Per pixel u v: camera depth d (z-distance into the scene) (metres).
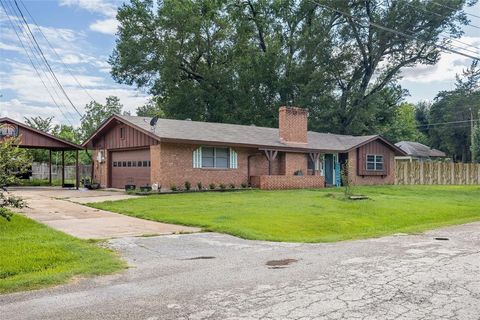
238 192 20.16
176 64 36.66
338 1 34.81
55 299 5.03
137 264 6.88
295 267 6.59
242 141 21.97
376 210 14.58
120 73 37.97
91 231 9.98
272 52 37.19
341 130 37.91
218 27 38.22
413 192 22.92
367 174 27.98
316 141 26.62
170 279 5.90
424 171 32.03
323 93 37.16
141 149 21.53
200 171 21.08
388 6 35.53
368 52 37.28
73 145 24.41
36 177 31.20
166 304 4.79
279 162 24.33
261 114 38.19
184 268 6.59
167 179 19.92
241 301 4.86
